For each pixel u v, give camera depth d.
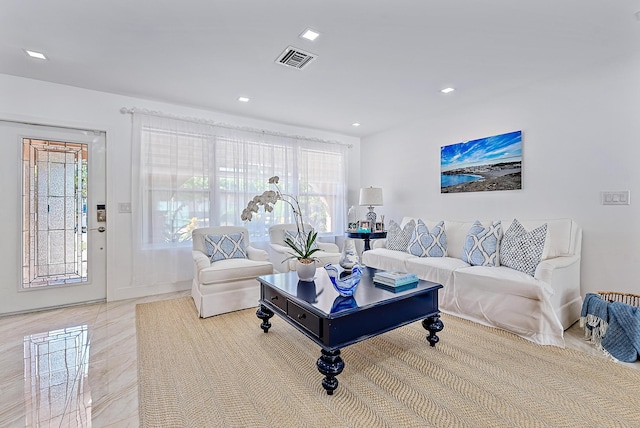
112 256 3.39
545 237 2.58
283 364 2.00
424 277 3.14
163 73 2.86
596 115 2.71
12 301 2.96
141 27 2.12
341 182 5.17
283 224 4.22
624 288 2.58
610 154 2.64
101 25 2.09
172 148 3.67
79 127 3.22
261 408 1.56
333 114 4.09
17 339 2.40
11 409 1.57
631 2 1.84
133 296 3.49
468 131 3.72
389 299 1.93
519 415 1.49
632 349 2.00
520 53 2.49
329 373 1.66
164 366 1.97
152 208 3.56
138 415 1.52
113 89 3.24
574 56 2.55
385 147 4.96
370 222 4.70
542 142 3.06
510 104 3.30
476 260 2.98
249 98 3.49
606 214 2.67
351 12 1.95
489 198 3.52
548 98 3.01
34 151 3.06
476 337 2.39
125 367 1.98
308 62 2.63
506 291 2.46
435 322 2.25
